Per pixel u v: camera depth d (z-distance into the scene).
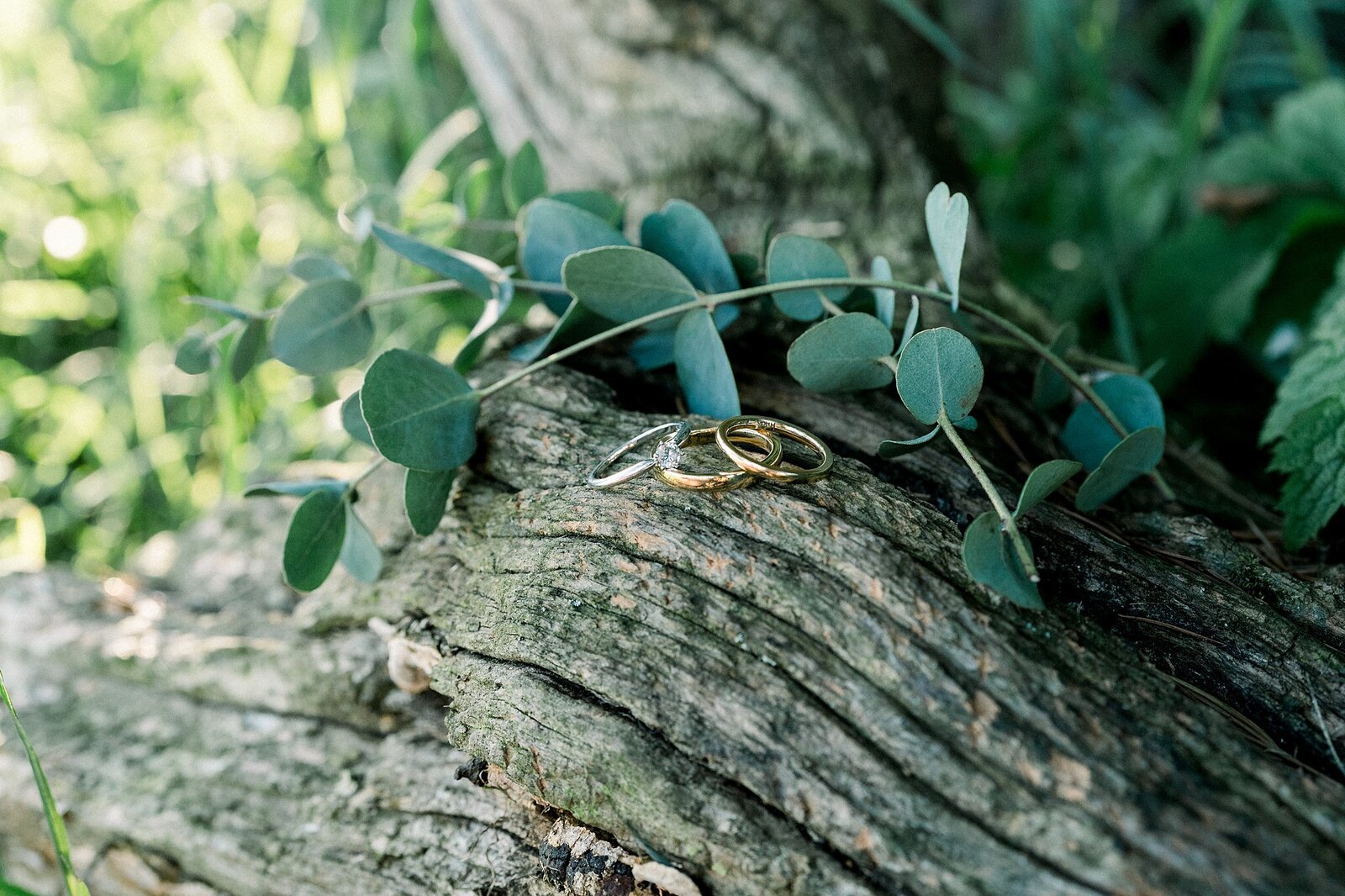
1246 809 0.28
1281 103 0.50
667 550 0.30
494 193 0.50
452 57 0.61
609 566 0.30
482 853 0.31
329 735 0.35
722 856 0.29
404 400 0.32
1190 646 0.31
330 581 0.36
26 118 0.54
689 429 0.32
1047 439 0.36
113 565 0.48
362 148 0.56
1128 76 0.76
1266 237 0.47
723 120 0.44
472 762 0.31
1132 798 0.28
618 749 0.29
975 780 0.28
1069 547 0.32
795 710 0.29
